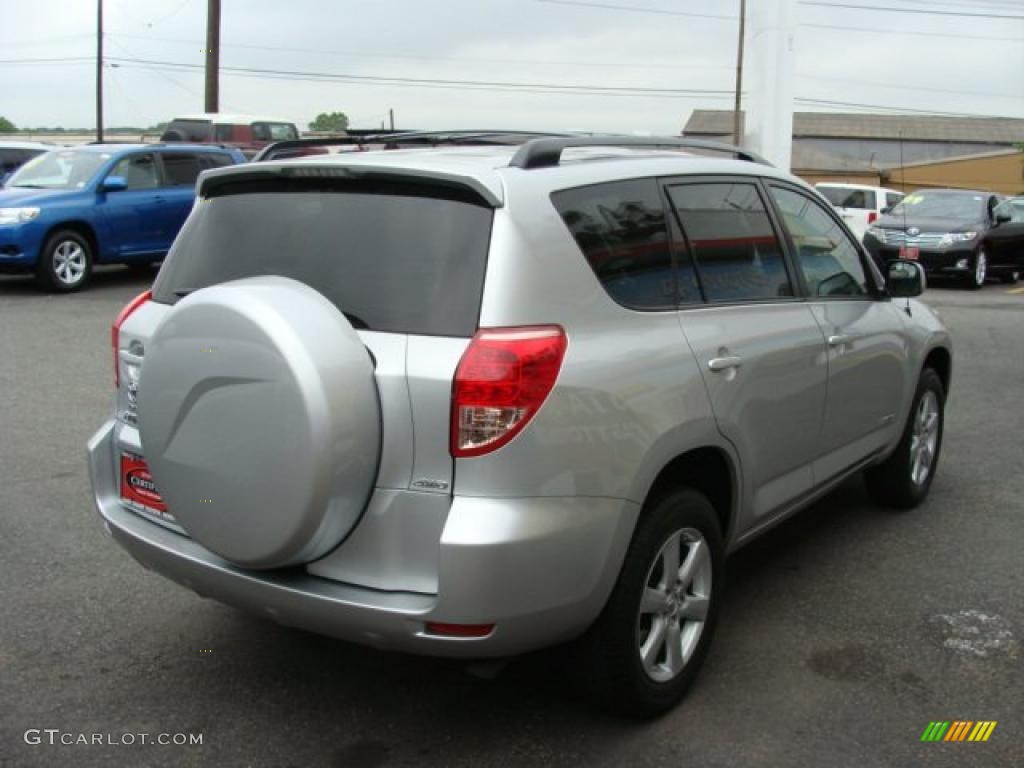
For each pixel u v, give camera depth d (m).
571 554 3.04
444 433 2.90
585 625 3.22
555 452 2.98
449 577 2.87
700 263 3.81
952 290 17.77
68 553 5.00
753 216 4.24
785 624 4.33
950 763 3.32
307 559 3.04
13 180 14.68
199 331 3.01
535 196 3.17
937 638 4.21
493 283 2.98
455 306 2.99
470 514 2.88
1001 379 9.52
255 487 2.95
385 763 3.30
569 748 3.39
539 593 2.98
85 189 14.05
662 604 3.50
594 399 3.09
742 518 3.95
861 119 81.00
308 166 3.33
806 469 4.44
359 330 3.06
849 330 4.66
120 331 3.76
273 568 3.12
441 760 3.31
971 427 7.75
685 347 3.52
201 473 3.06
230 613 4.39
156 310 3.66
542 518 2.96
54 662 3.94
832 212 4.96
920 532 5.46
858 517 5.71
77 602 4.46
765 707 3.65
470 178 3.07
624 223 3.49
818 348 4.34
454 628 2.91
